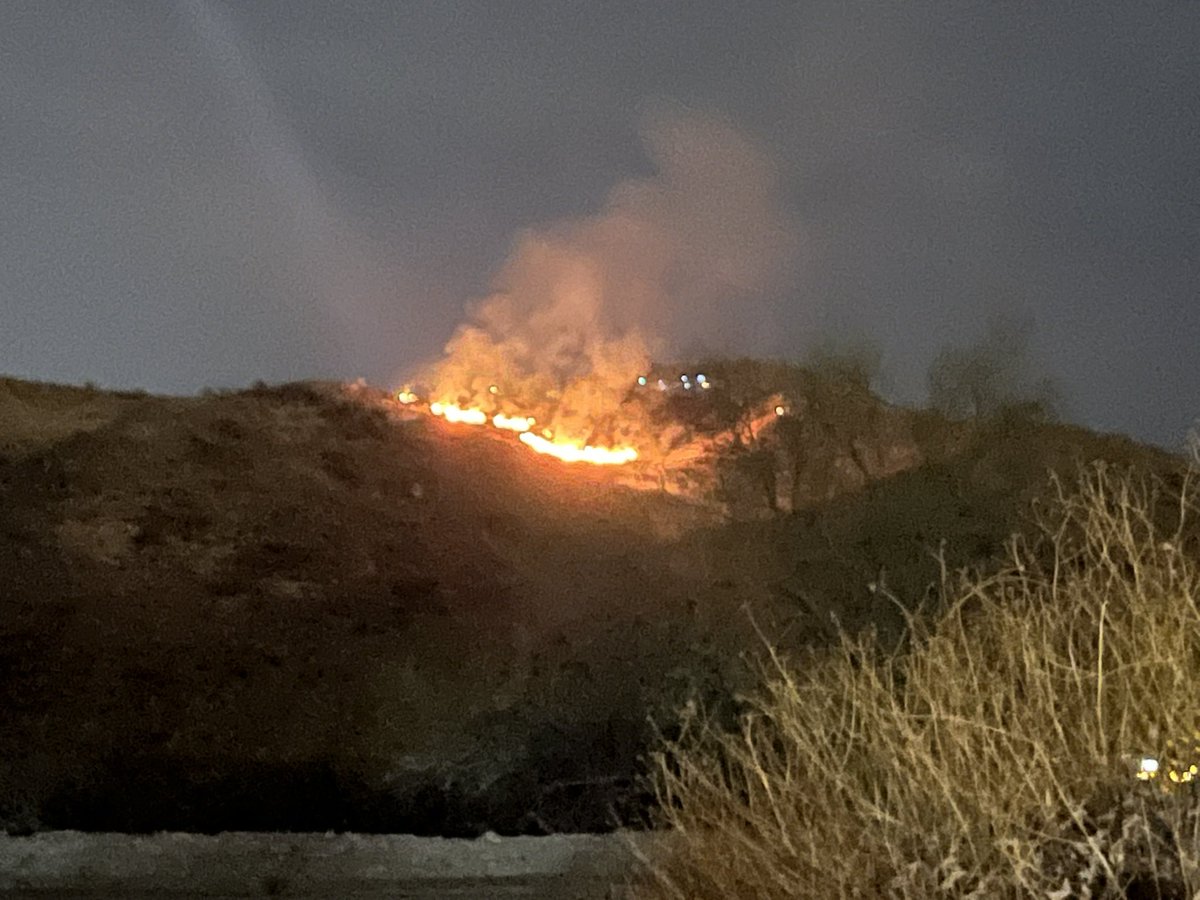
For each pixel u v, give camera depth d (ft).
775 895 12.01
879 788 12.12
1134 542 13.89
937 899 10.68
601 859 16.57
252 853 16.81
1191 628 12.12
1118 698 11.60
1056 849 10.55
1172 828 10.11
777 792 13.32
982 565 19.26
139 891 15.48
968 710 12.15
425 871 16.51
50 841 16.78
